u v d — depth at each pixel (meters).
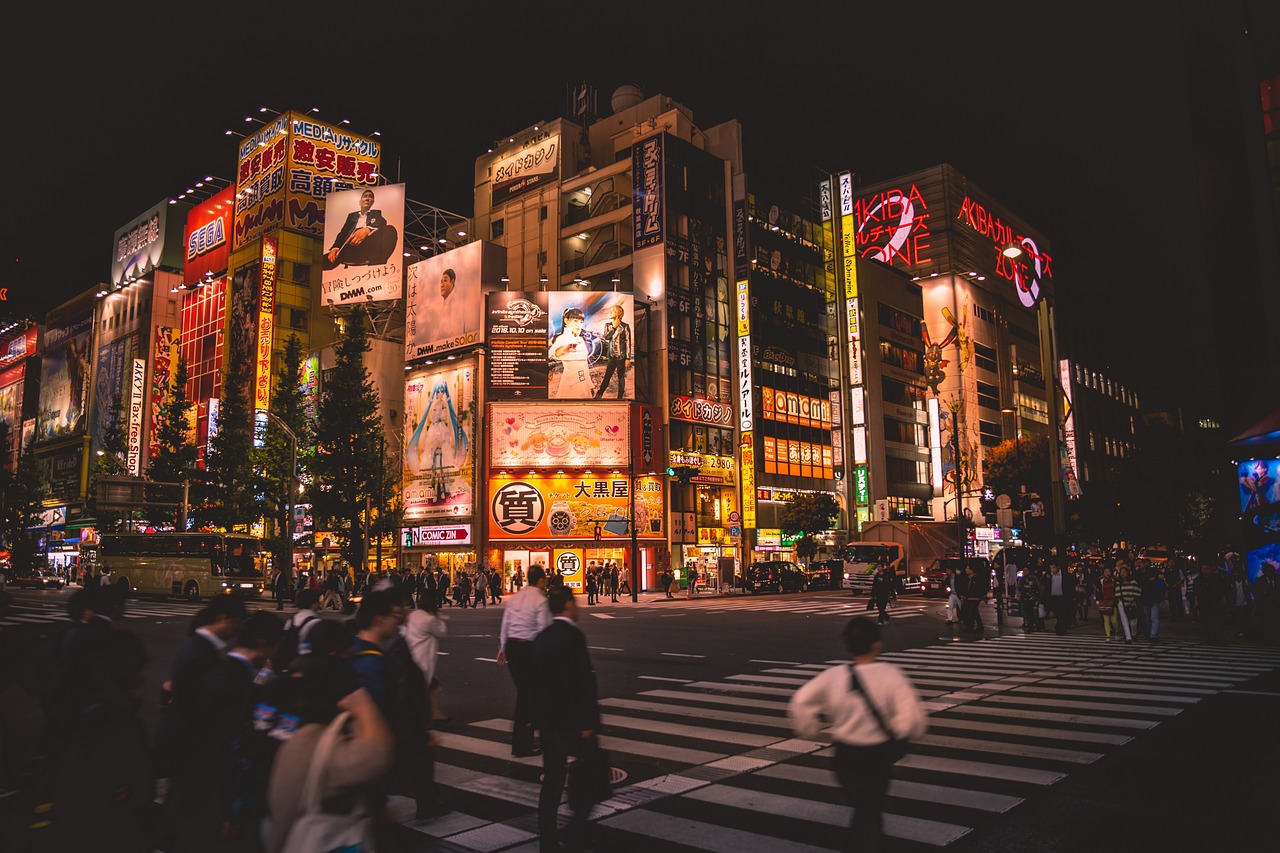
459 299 50.19
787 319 61.69
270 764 3.72
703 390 53.78
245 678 4.12
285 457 45.09
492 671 13.73
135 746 4.42
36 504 69.38
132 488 42.03
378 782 2.71
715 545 52.38
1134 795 6.04
